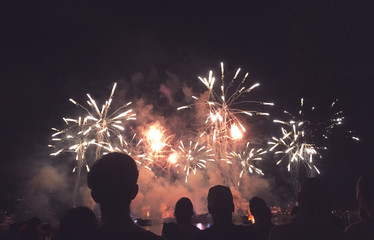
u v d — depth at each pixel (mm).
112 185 2322
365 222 3520
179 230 5215
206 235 3855
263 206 5090
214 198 3947
